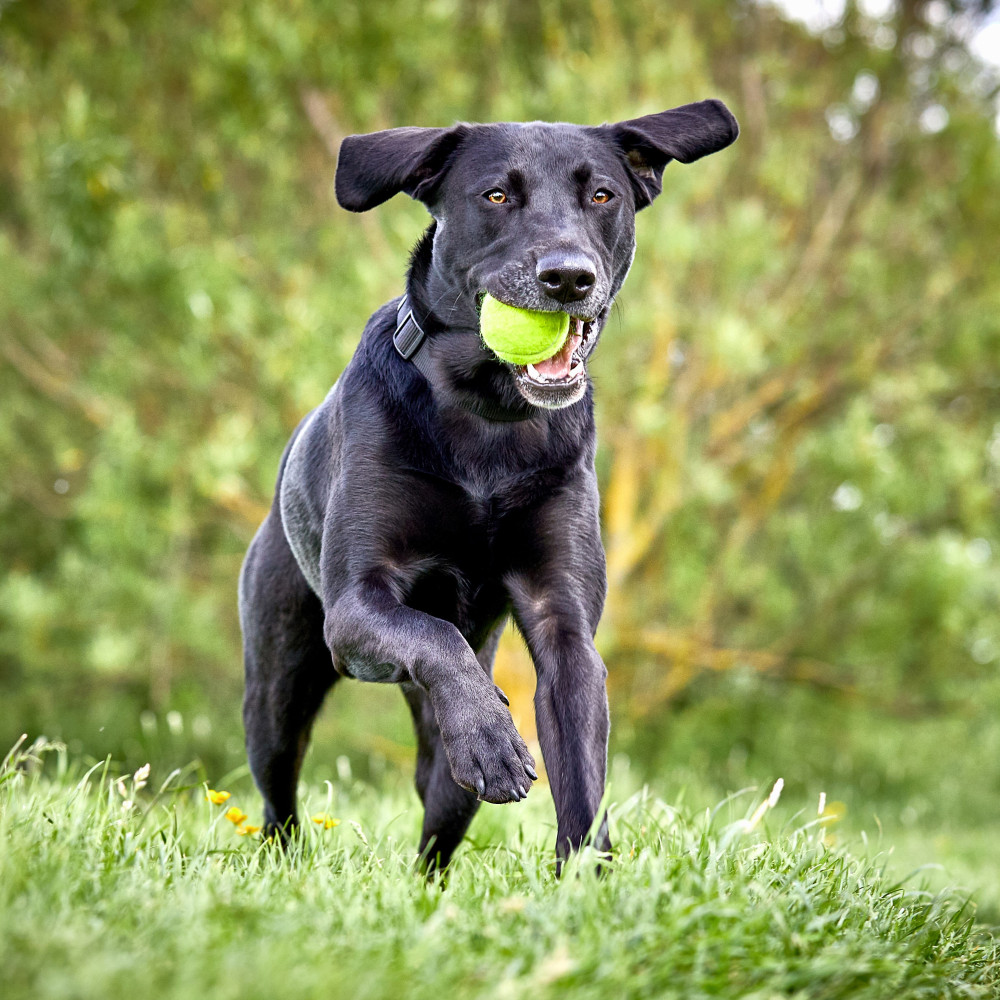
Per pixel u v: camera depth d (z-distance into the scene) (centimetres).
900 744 1365
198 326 988
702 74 1129
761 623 1315
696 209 1130
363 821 499
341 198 418
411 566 404
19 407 1227
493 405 395
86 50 1062
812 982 271
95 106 1015
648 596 1298
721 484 1102
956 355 1187
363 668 370
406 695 468
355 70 1005
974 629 1225
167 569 1158
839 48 1264
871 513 1170
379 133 425
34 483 1269
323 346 955
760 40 1268
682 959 266
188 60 1066
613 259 418
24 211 1178
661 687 1323
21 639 1143
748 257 1041
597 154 415
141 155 1066
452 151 418
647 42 1139
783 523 1296
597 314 388
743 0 1284
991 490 1217
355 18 1000
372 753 1139
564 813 352
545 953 264
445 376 397
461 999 236
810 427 1263
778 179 1114
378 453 396
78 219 934
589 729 368
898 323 1223
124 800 379
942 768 1351
